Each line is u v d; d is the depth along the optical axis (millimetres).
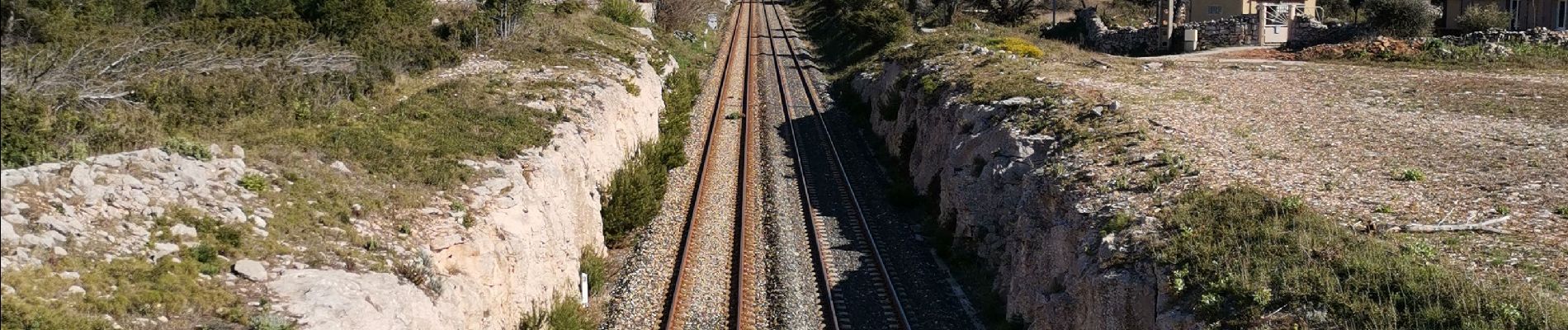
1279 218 14406
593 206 20438
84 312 9188
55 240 10039
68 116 13141
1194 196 15812
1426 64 31953
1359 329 11141
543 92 23672
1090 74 29859
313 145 15516
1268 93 26469
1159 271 13531
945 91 28328
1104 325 13875
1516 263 12648
